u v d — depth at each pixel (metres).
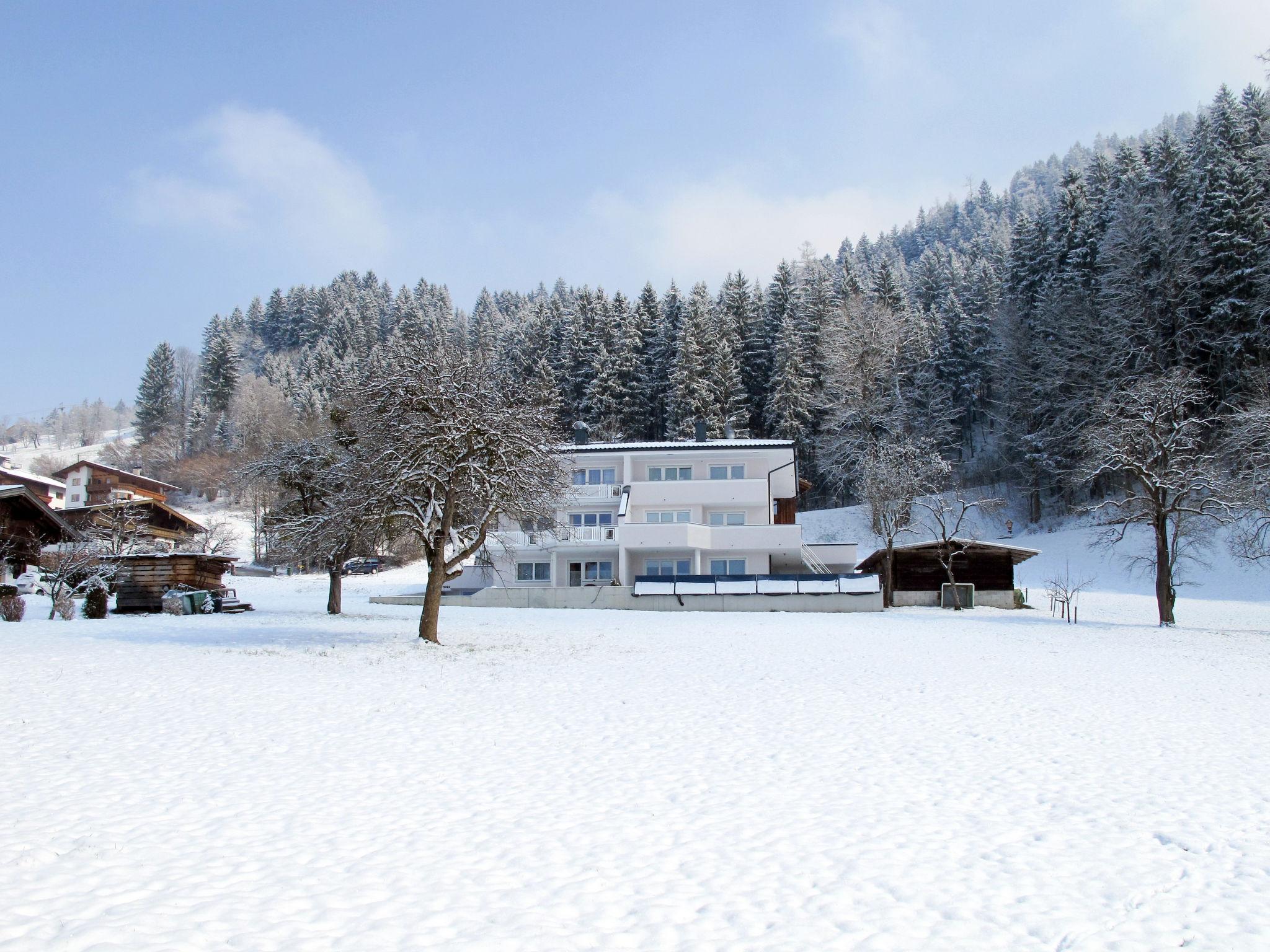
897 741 13.09
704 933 6.04
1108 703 17.31
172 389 142.75
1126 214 64.00
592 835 8.24
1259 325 56.59
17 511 32.69
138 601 34.16
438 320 126.44
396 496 24.19
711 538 48.41
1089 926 6.39
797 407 80.69
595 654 23.73
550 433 27.45
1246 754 12.66
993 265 97.81
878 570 51.25
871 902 6.74
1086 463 50.62
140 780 9.38
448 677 18.23
